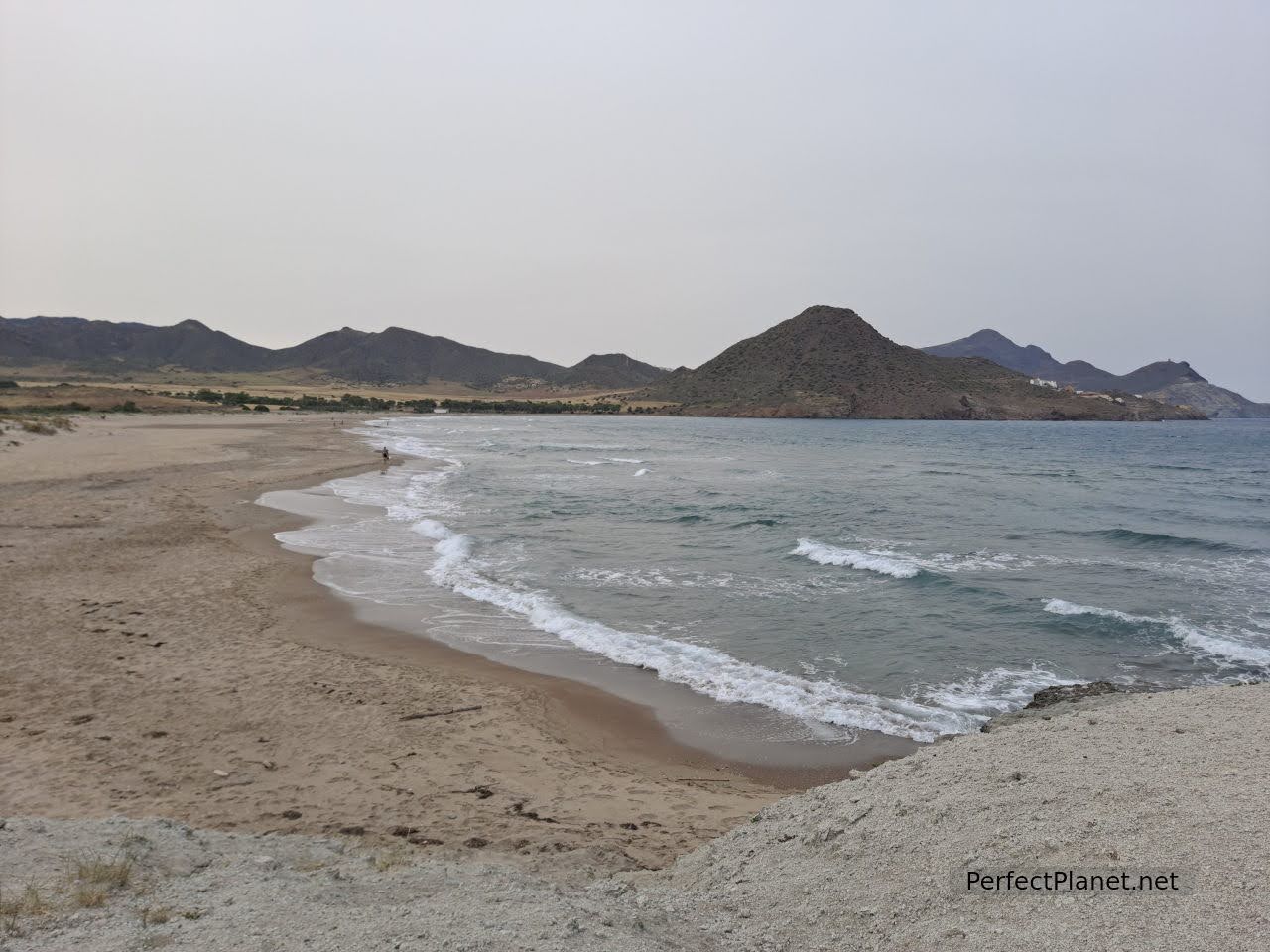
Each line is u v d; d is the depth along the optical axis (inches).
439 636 448.1
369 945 130.1
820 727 333.1
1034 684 389.4
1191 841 139.5
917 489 1369.3
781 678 391.5
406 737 303.1
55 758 267.0
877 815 181.2
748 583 602.2
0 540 626.5
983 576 641.6
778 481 1488.7
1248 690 230.5
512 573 617.0
